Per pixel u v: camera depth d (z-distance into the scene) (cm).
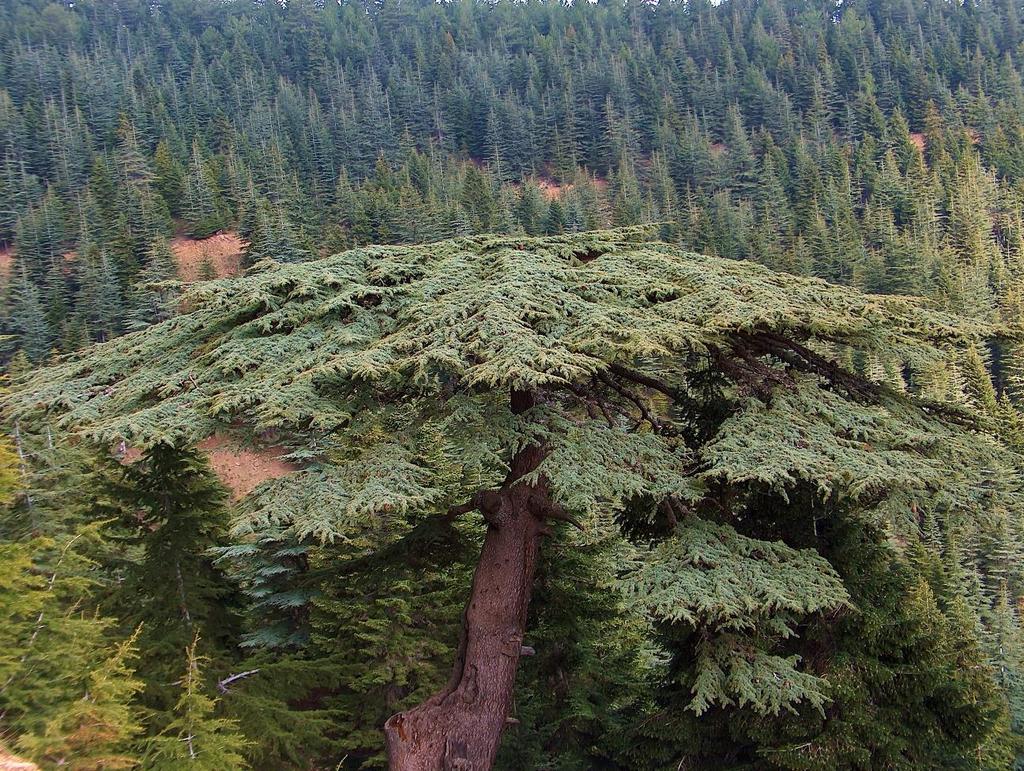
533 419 990
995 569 3178
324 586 1581
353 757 1589
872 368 3719
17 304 5462
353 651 1577
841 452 902
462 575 1636
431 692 1509
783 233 7725
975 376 4156
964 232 7300
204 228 6844
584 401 1162
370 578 1255
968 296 5784
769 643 991
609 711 1422
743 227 7488
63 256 6481
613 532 1491
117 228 6475
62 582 774
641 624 1595
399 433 977
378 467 891
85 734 631
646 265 1165
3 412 1012
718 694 907
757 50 12988
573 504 802
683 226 7362
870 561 1078
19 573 698
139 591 1204
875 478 849
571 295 1010
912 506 973
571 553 1449
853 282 6109
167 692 1037
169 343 1124
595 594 1457
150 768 759
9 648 665
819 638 1033
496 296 966
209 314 1165
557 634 1382
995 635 2495
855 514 1107
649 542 1183
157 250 5881
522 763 1357
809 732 968
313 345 981
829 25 13825
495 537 1078
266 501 870
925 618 1083
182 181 7356
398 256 1236
